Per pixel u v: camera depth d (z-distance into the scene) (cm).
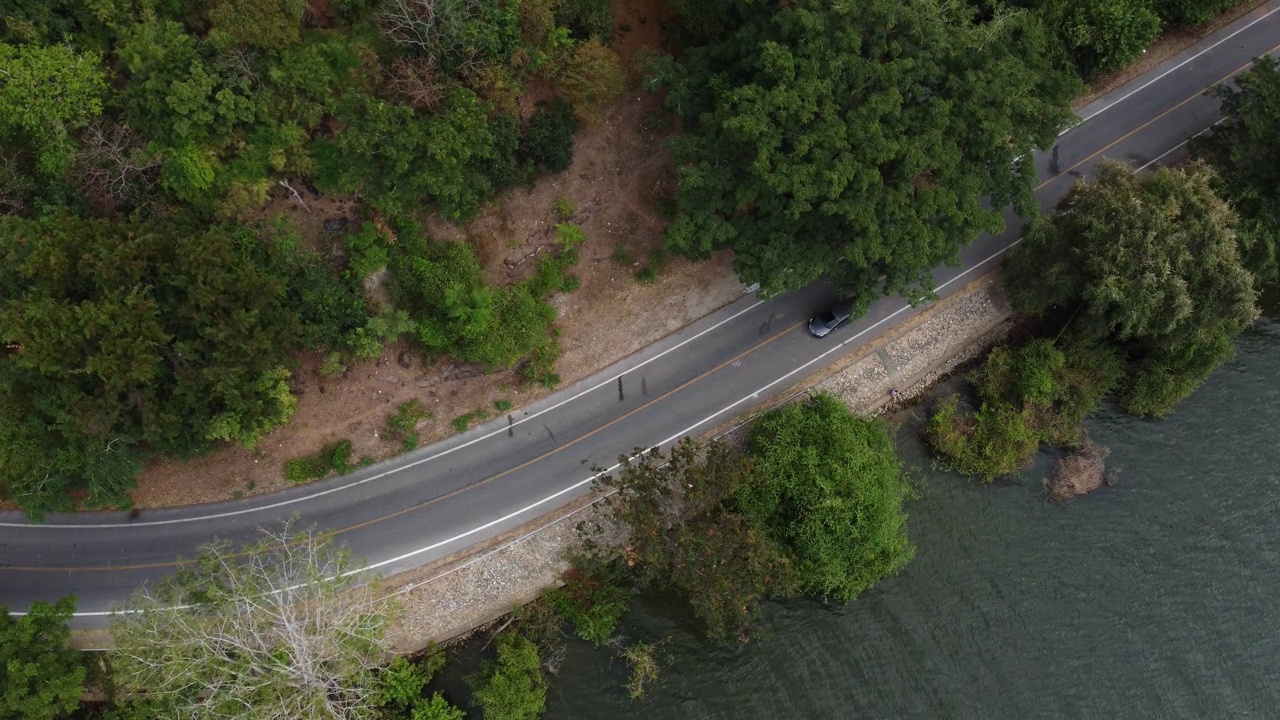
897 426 4359
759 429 4034
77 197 3173
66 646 3600
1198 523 4138
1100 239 3831
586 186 4191
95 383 3055
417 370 4053
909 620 3981
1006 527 4172
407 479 4034
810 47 3403
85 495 3791
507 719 3588
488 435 4138
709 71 3853
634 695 3791
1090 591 4025
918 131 3469
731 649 3909
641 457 3797
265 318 3253
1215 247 3650
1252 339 4509
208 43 3222
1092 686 3862
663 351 4325
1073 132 4738
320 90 3397
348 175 3478
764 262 3675
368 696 3431
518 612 3847
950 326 4459
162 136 3247
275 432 3906
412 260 3853
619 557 3988
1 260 2933
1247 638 3922
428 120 3475
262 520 3900
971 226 3656
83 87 3088
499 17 3578
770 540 3778
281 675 2989
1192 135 4731
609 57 3809
